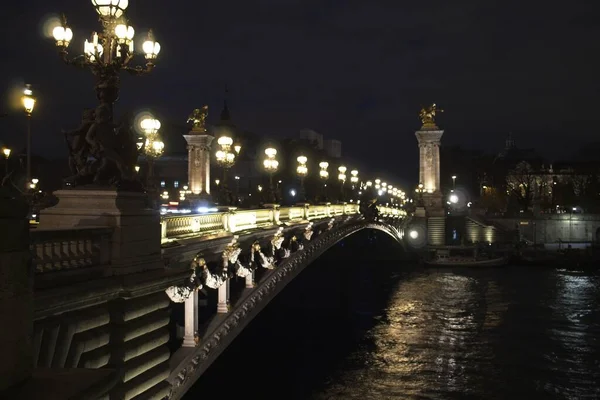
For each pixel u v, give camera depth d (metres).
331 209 47.41
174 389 19.42
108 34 13.90
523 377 37.06
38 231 11.02
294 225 33.16
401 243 91.12
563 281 75.62
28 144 21.59
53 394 6.05
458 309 57.72
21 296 6.46
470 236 110.56
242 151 110.56
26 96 21.62
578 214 119.12
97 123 13.90
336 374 37.81
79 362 12.31
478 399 33.47
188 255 18.41
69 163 14.30
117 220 13.33
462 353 42.38
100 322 12.79
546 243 117.69
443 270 86.44
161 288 14.70
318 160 113.62
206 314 27.69
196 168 69.69
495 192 152.50
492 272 84.56
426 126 98.88
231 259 22.48
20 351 6.41
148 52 15.12
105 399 6.52
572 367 38.91
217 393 34.38
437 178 98.00
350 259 90.56
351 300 62.94
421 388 35.38
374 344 45.12
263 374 37.91
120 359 13.38
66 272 11.76
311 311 57.41
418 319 53.50
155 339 14.91
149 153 24.83
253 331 49.38
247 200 83.25
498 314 55.09
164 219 17.73
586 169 151.12
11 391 6.15
